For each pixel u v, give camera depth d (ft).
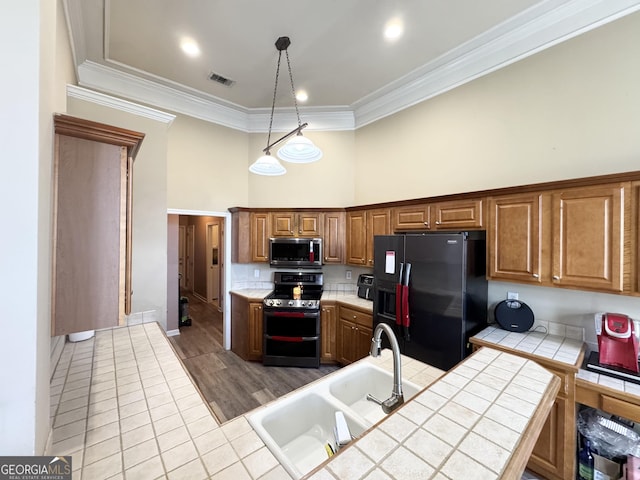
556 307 7.13
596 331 6.07
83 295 3.86
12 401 2.26
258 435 3.21
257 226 12.46
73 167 3.78
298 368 11.16
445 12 7.16
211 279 21.04
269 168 8.45
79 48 8.28
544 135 7.39
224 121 12.77
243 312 12.02
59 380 4.53
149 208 8.10
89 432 3.23
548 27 7.26
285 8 7.07
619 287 5.44
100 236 3.98
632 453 5.11
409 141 10.78
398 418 2.53
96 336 6.64
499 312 7.57
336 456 2.08
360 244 11.43
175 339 14.19
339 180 13.08
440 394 2.96
